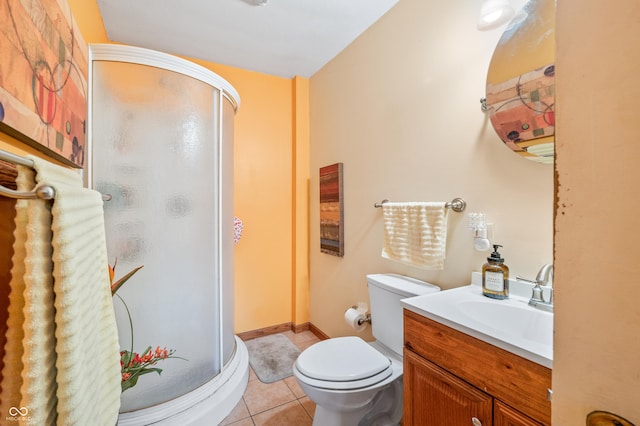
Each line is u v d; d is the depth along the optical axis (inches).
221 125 65.4
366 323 72.3
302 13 68.7
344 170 83.7
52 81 29.0
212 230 64.3
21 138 24.3
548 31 38.3
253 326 97.6
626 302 11.6
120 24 71.9
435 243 53.0
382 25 69.7
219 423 59.6
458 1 52.0
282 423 60.0
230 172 73.0
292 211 103.7
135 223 54.0
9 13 21.0
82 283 21.9
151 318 55.3
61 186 19.6
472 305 41.5
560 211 13.8
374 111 72.2
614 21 12.1
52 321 18.6
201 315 61.9
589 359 12.7
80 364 20.1
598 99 12.6
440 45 55.4
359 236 77.9
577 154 13.2
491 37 46.8
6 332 17.5
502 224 45.3
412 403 40.1
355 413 51.4
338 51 85.2
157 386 55.6
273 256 100.7
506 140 43.6
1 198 18.2
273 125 100.3
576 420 13.1
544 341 34.5
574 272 13.3
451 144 53.4
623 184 11.8
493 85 44.8
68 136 34.0
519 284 42.2
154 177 55.6
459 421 33.3
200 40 79.3
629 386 11.5
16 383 17.5
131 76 53.4
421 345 38.9
